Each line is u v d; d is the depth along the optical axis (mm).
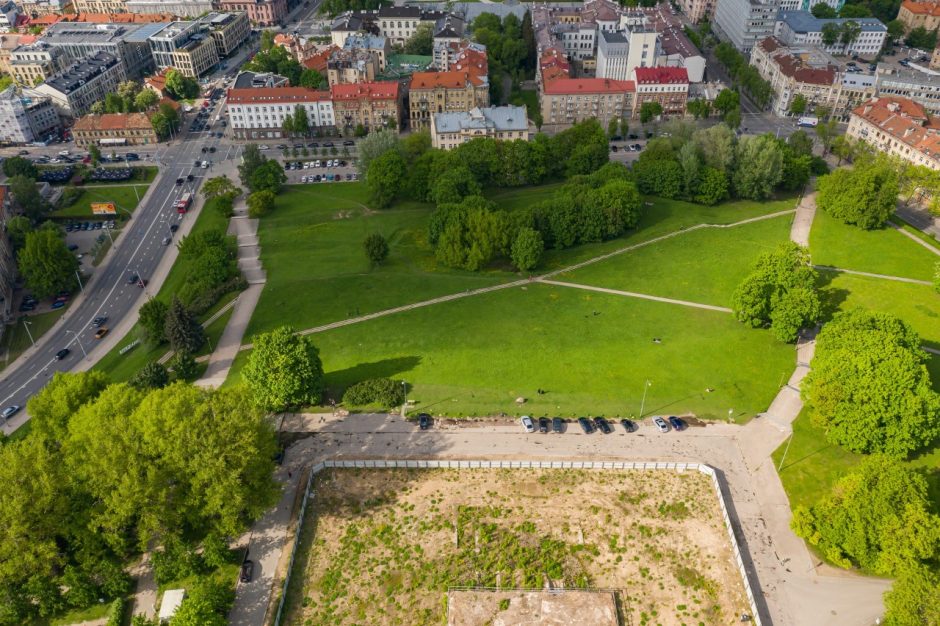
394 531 118500
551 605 106312
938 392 141625
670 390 147500
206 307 187375
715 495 123375
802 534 110875
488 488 125688
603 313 174750
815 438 133875
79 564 112812
